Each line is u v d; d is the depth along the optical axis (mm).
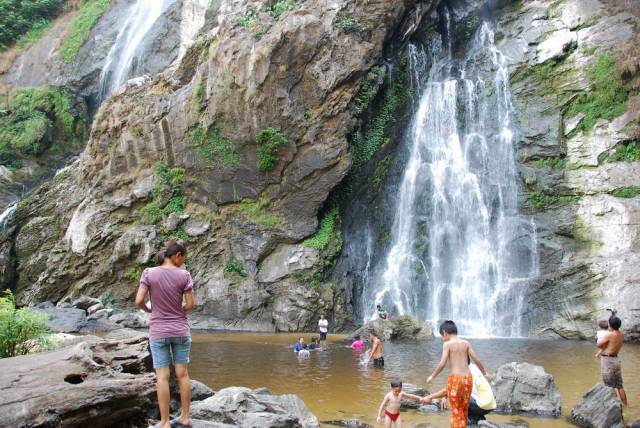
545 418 9867
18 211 30422
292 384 12453
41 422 5938
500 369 11023
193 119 27438
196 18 36312
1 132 36156
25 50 41062
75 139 37750
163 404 6289
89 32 39812
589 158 26312
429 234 28391
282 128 26266
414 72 31562
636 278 22391
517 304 24953
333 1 27703
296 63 26375
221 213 27172
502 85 29859
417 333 21781
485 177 28391
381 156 29172
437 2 31703
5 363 6879
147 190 27625
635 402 10766
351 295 26375
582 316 22906
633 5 28562
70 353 7203
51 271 27922
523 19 31578
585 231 24984
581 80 27828
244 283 25562
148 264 26594
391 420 8680
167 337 6402
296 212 26453
